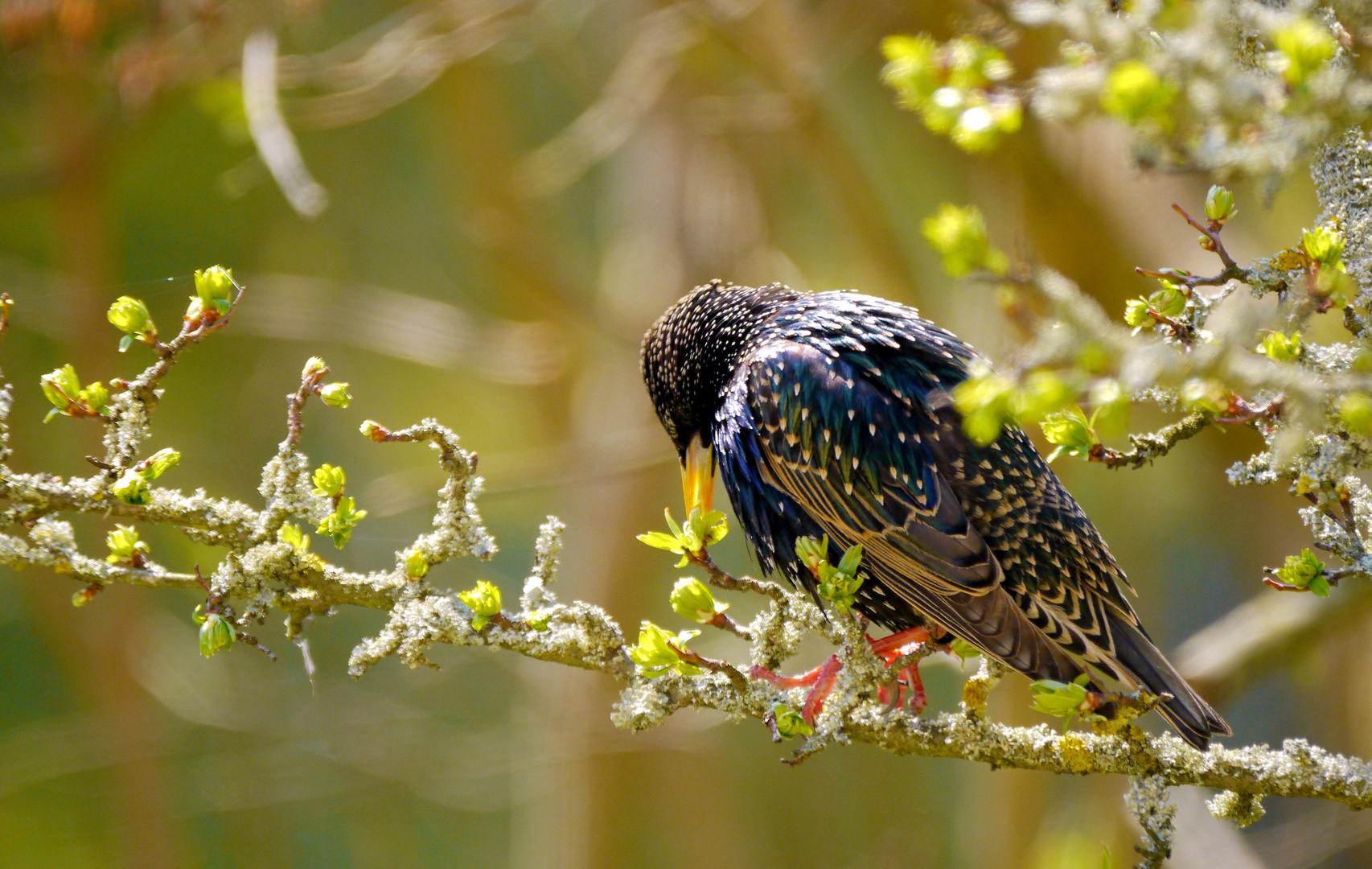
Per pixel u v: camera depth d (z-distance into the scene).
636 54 13.11
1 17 10.83
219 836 16.92
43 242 15.26
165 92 11.84
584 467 12.81
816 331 6.66
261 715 15.09
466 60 12.81
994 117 3.63
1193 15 3.26
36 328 13.69
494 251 14.65
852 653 4.90
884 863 17.62
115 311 4.62
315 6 11.38
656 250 15.38
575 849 15.51
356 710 15.48
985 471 6.03
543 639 4.85
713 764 16.72
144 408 4.69
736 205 15.20
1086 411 5.84
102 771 15.64
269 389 16.69
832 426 6.23
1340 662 12.94
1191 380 3.12
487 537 4.91
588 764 15.45
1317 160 4.50
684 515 15.92
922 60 3.78
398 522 16.17
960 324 12.85
